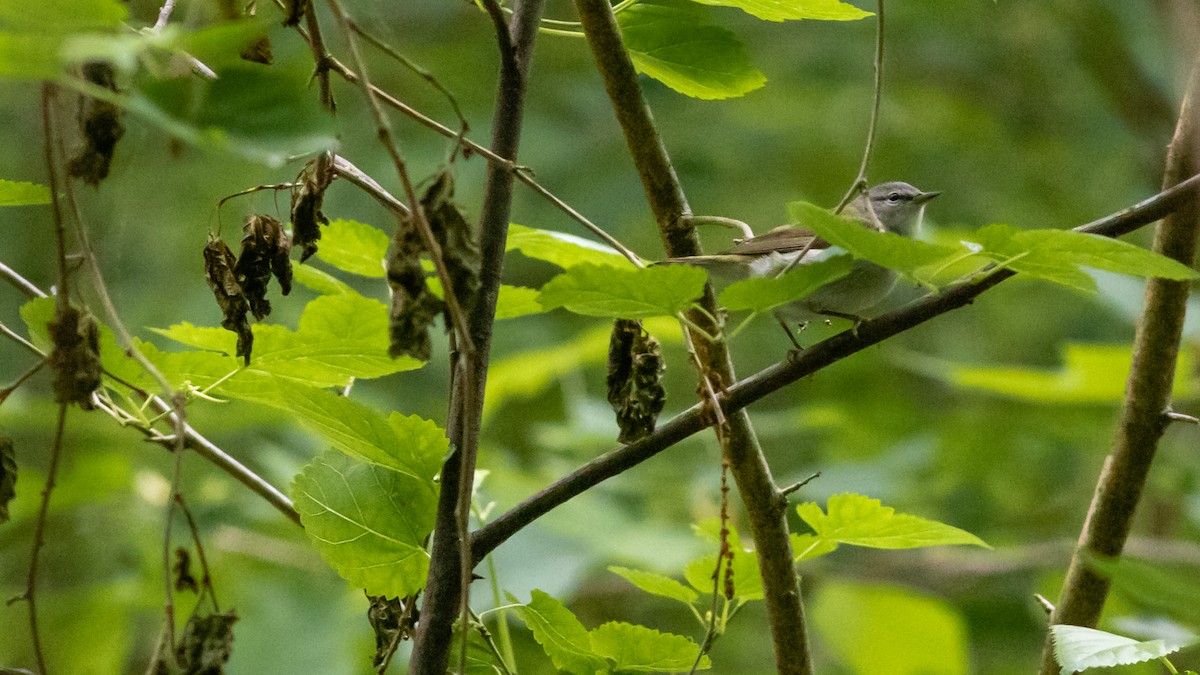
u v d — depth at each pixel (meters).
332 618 10.27
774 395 17.11
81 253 4.07
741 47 5.91
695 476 11.93
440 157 16.14
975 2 18.30
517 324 15.96
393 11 17.88
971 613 14.05
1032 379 11.25
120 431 10.73
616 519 10.62
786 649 5.60
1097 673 6.68
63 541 10.81
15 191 4.80
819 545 5.66
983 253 4.40
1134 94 16.83
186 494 10.80
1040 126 19.22
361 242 6.11
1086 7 16.95
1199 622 4.20
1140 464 5.65
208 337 5.41
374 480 5.11
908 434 13.70
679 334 10.18
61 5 3.34
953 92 19.41
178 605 10.09
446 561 4.70
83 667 10.52
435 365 14.58
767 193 17.98
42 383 14.18
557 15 17.92
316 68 4.57
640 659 5.34
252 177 13.85
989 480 13.94
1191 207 5.48
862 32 19.22
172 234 13.41
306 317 5.14
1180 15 14.67
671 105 18.77
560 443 11.02
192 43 3.26
